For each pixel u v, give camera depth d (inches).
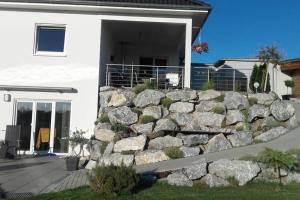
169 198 346.3
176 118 581.9
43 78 657.0
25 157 615.5
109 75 684.1
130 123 577.0
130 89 624.1
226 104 589.9
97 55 664.4
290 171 414.6
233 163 410.9
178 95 598.5
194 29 767.7
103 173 362.0
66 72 658.8
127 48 887.7
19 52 659.4
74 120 648.4
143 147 528.4
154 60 893.8
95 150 544.1
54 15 666.8
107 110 608.4
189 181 402.9
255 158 423.2
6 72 656.4
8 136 612.1
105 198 349.7
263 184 402.9
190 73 679.7
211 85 636.7
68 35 665.6
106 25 725.9
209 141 542.9
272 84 944.3
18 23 664.4
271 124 565.9
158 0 674.8
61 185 404.2
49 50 670.5
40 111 649.6
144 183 401.1
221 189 388.5
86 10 667.4
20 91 650.2
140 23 707.4
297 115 629.6
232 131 567.8
